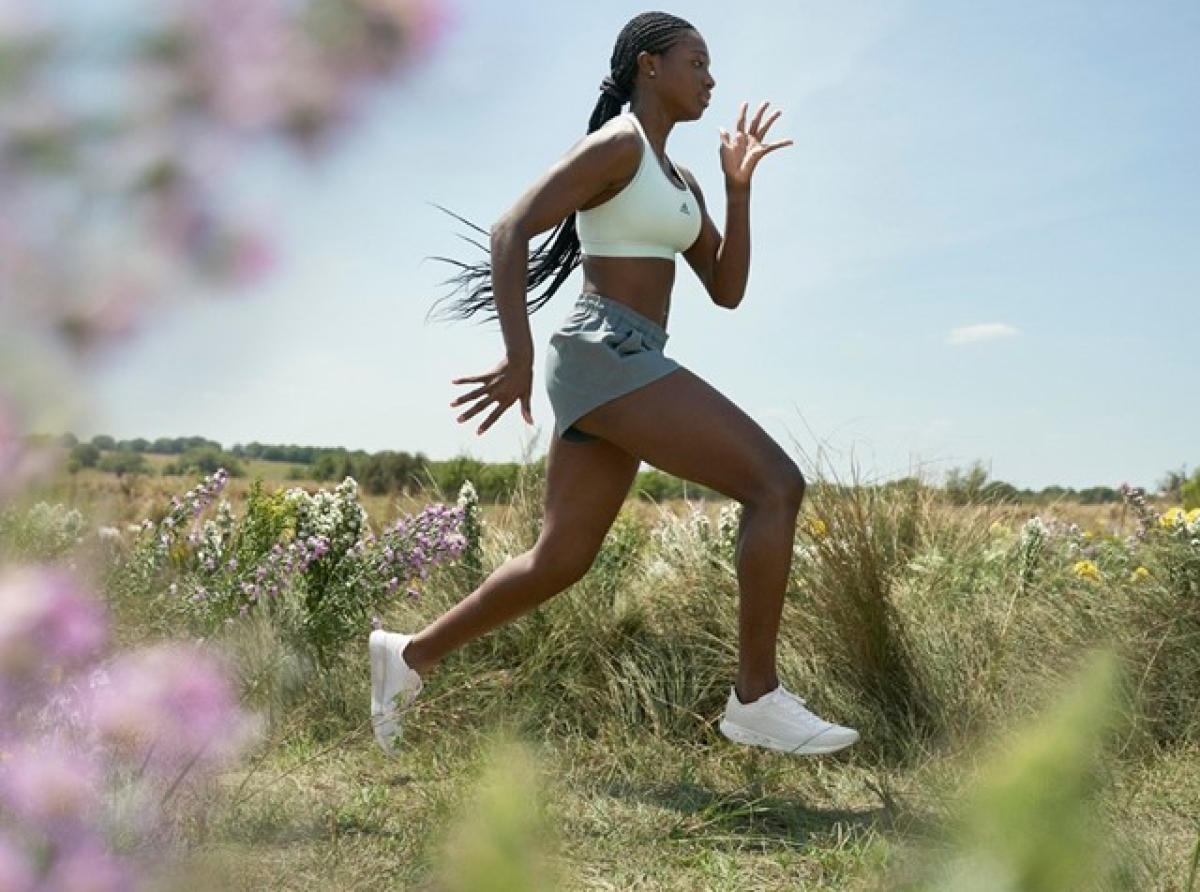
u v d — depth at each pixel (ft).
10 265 0.75
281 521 14.38
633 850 8.59
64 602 1.03
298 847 7.04
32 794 1.25
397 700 10.85
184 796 5.22
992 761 0.51
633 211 10.18
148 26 0.75
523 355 9.64
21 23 0.73
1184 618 12.44
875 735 11.67
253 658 11.42
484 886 0.56
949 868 0.51
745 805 9.91
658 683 12.39
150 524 11.48
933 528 16.28
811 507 14.17
